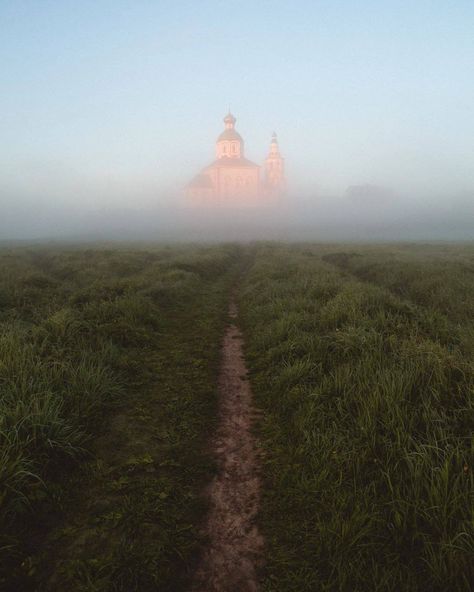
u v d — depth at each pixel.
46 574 3.00
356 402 5.00
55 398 4.89
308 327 8.43
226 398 6.27
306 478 4.10
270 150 138.88
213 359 7.93
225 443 4.97
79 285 15.65
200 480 4.22
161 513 3.69
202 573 3.09
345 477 3.99
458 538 2.99
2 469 3.51
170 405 5.86
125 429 5.18
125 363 7.01
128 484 4.10
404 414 4.43
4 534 3.22
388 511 3.48
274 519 3.64
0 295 11.20
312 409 5.12
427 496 3.46
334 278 14.38
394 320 7.77
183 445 4.88
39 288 13.21
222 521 3.63
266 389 6.43
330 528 3.36
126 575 2.99
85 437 4.76
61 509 3.69
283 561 3.16
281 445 4.86
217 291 16.42
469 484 3.44
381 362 5.86
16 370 5.38
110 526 3.51
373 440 4.20
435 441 3.88
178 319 11.20
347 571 2.96
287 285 13.38
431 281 13.71
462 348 6.41
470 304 10.08
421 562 3.02
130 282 13.73
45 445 4.16
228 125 134.75
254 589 2.95
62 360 6.16
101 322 8.90
